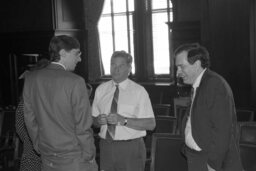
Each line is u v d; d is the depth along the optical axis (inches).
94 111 105.7
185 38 251.0
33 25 288.0
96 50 300.8
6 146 143.9
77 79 81.8
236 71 199.5
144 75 295.9
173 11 272.5
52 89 81.4
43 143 84.1
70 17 291.9
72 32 291.0
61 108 81.2
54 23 280.5
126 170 100.3
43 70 84.4
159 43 290.2
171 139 95.4
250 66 191.8
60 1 284.4
